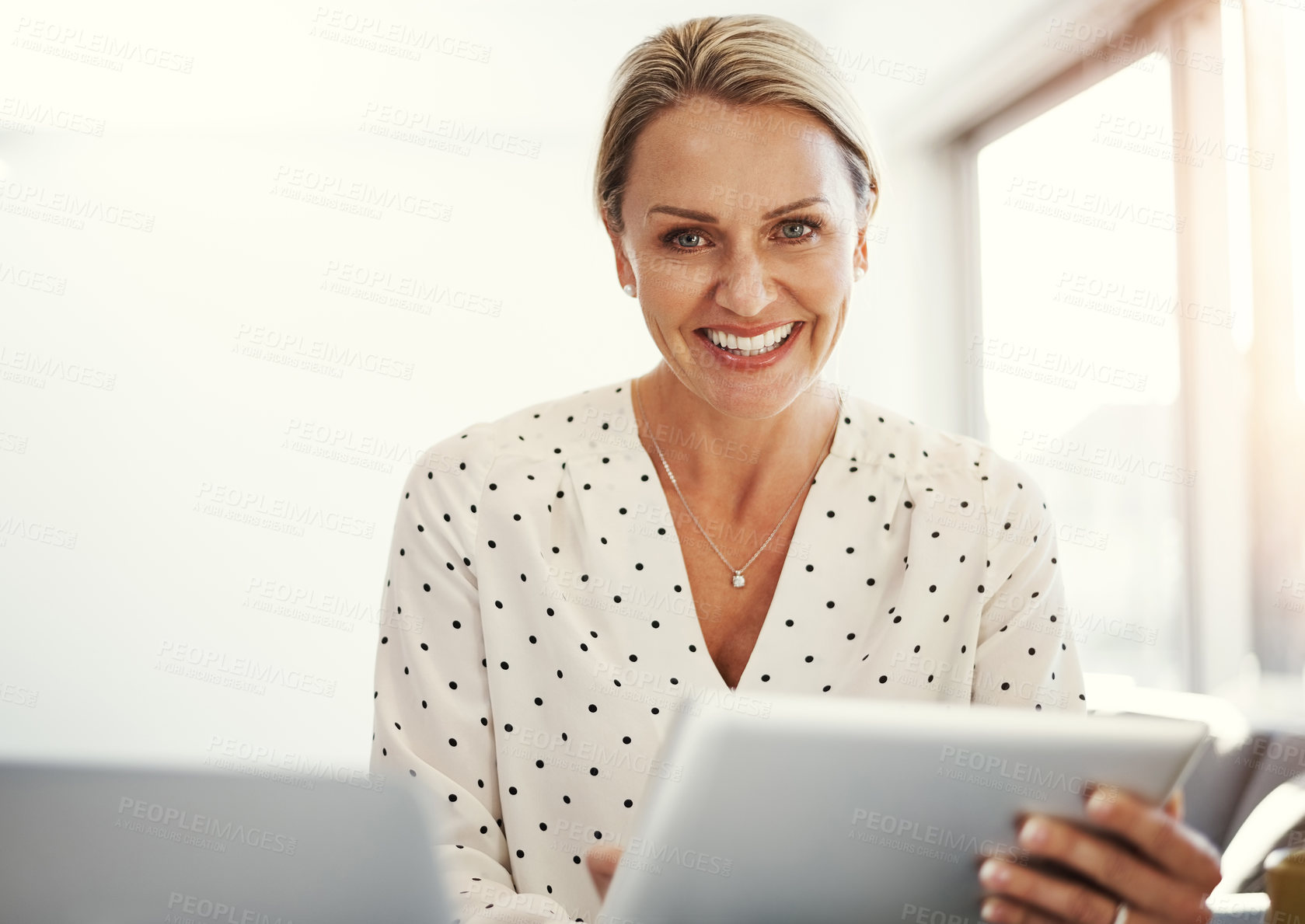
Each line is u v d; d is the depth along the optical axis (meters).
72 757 0.66
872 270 4.59
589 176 1.26
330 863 0.68
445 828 1.11
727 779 0.66
